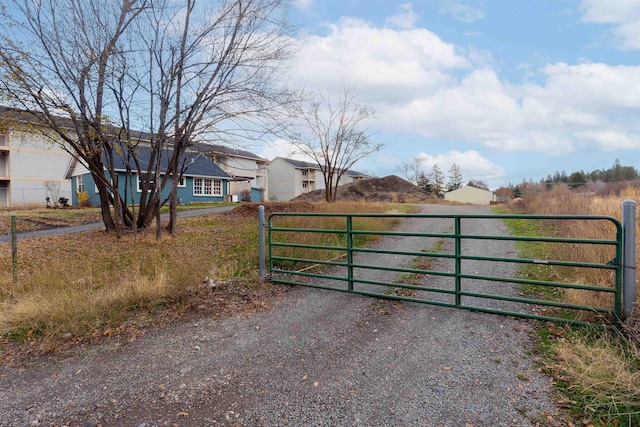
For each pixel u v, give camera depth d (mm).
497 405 2398
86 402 2617
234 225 11453
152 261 6820
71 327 3846
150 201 10086
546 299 4355
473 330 3607
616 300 3355
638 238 4863
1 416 2484
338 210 13641
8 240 9430
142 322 4078
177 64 8547
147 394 2695
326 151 20359
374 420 2307
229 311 4391
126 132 8578
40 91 7363
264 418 2367
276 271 5590
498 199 54375
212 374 2949
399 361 3057
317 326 3879
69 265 6234
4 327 3883
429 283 5309
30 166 24906
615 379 2453
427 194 39750
